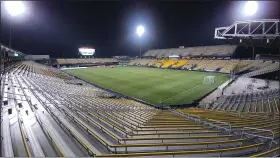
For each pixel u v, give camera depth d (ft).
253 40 84.53
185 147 22.67
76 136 23.27
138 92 92.89
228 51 191.11
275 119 39.14
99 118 35.09
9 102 36.01
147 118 39.83
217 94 84.84
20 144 19.85
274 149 22.00
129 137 25.27
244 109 54.85
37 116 30.30
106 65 274.16
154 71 177.17
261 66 131.03
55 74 130.11
